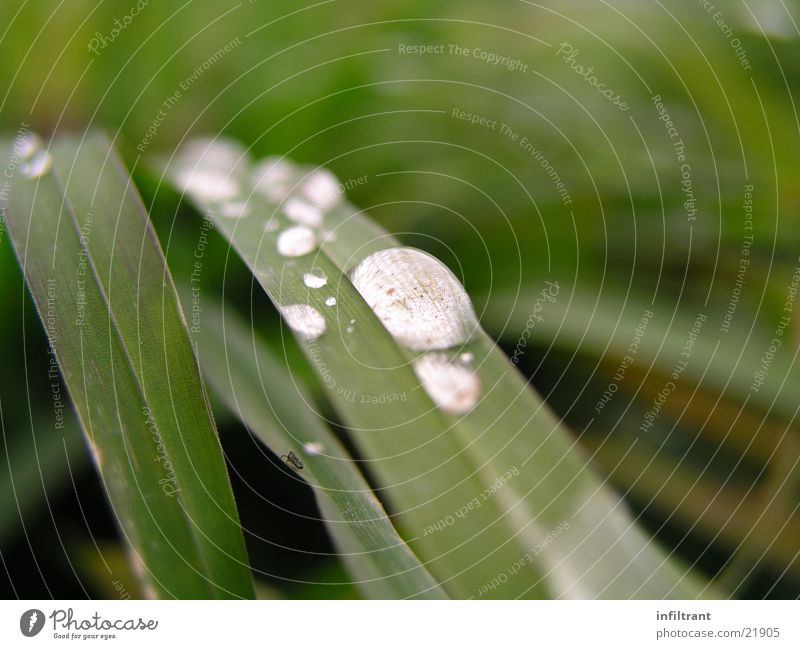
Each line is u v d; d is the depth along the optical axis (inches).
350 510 4.6
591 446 5.1
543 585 4.6
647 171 5.5
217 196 5.1
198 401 4.6
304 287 4.8
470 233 5.4
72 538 4.9
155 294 4.7
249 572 4.6
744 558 5.0
